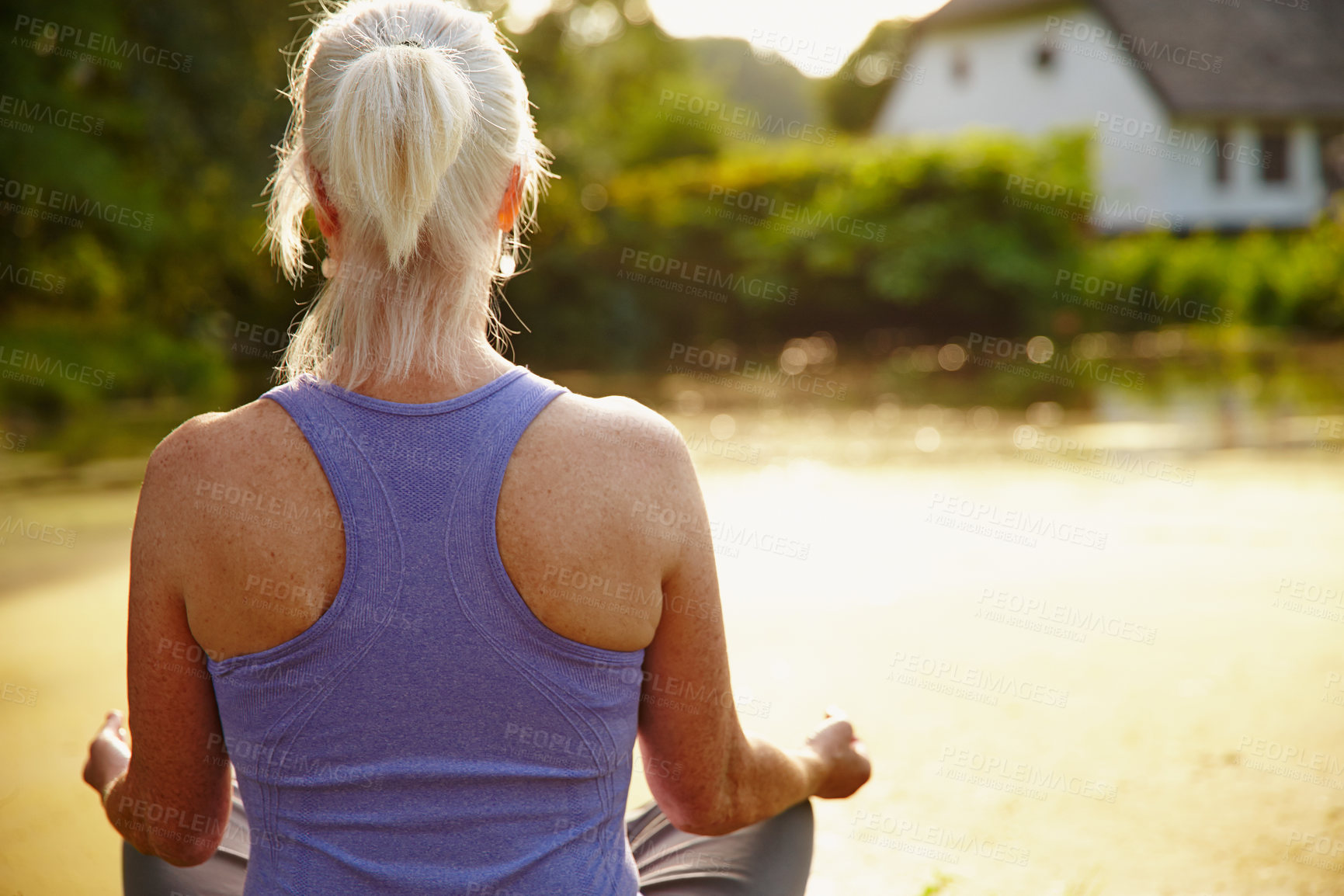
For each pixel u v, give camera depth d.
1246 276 16.25
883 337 15.45
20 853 1.99
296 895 0.94
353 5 0.99
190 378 11.11
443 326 0.95
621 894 1.01
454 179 0.94
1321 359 12.47
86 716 2.71
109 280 11.52
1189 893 1.77
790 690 2.89
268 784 0.95
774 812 1.23
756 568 4.34
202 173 12.48
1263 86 24.12
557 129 15.62
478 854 0.94
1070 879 1.84
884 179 14.88
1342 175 25.53
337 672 0.91
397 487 0.90
